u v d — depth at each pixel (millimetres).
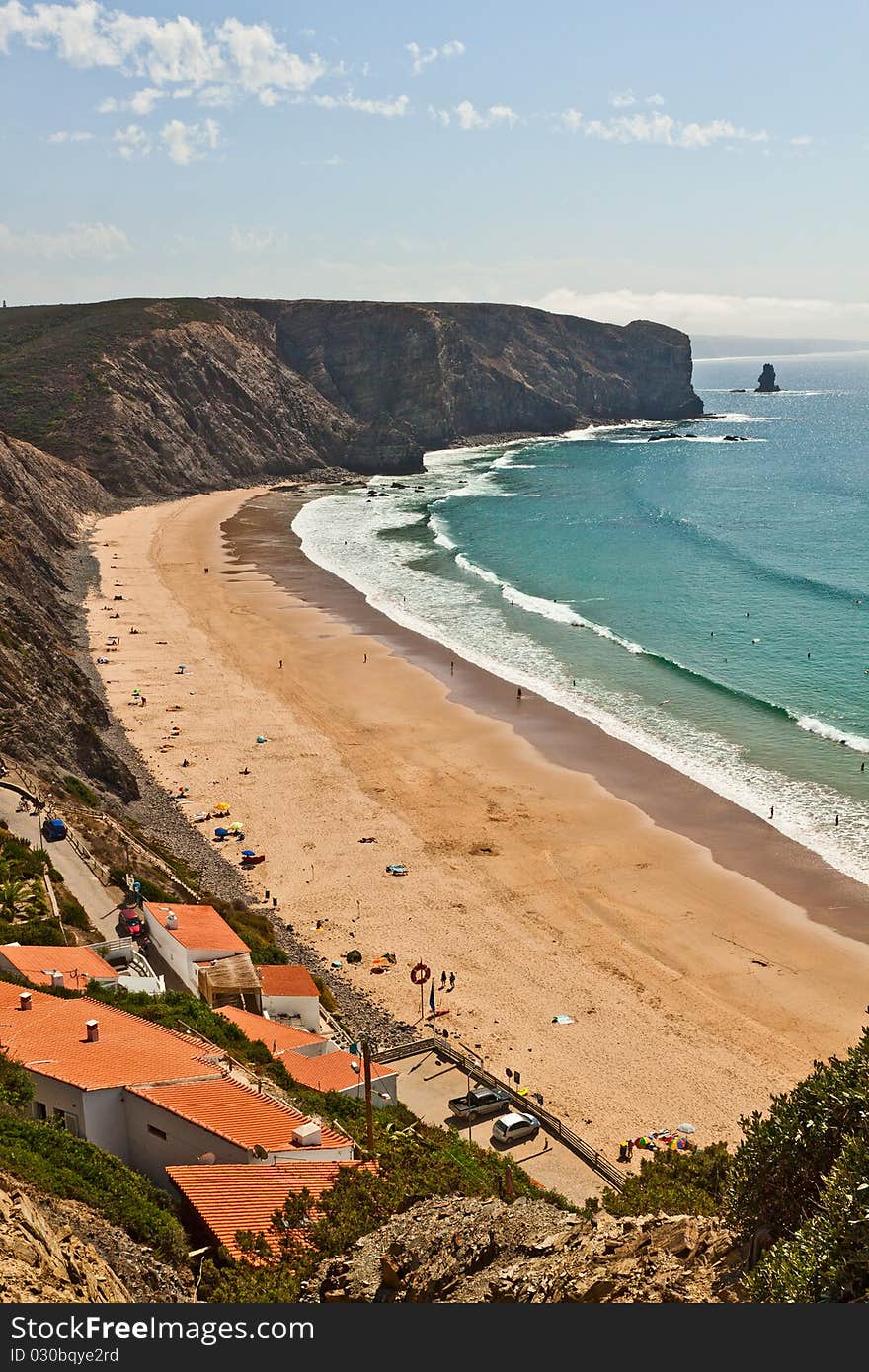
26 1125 23125
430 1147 31594
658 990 48250
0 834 48938
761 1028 45375
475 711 82562
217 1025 36094
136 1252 19469
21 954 36844
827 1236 16016
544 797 67750
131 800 67000
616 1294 15750
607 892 56750
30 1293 14898
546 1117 38781
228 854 61000
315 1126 25719
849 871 57531
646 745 74750
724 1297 15781
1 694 64688
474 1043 44250
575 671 90562
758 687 84812
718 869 58438
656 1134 38562
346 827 64312
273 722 81250
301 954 50875
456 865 59812
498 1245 18812
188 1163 25141
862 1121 18609
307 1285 19141
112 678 90625
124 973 39219
